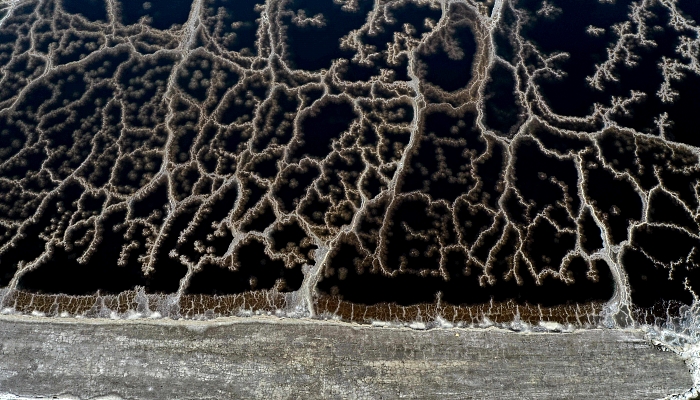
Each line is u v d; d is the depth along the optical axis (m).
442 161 10.03
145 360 8.58
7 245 9.44
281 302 8.96
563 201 9.66
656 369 8.50
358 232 9.45
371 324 8.78
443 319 8.83
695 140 10.22
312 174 9.97
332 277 9.13
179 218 9.63
